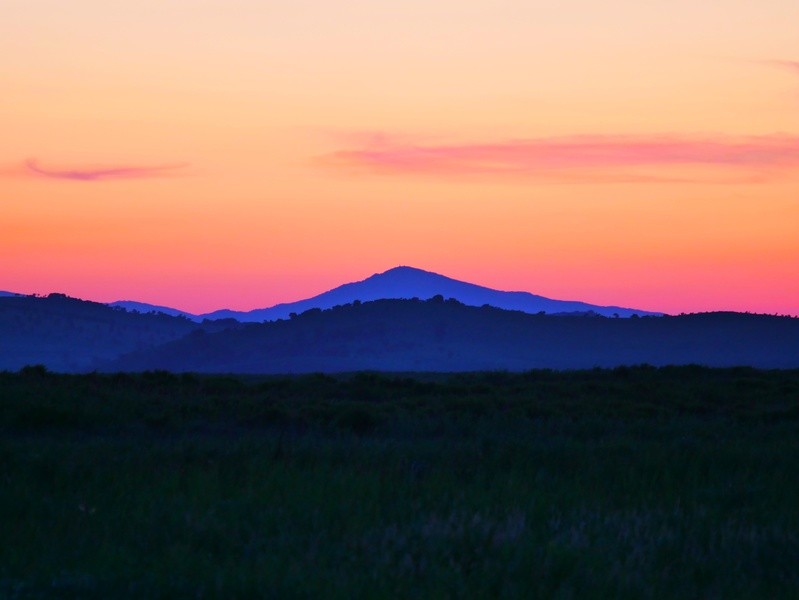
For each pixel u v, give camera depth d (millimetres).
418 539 31688
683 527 34938
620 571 29188
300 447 52438
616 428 72562
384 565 28578
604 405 93250
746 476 45312
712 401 104625
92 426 69500
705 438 65688
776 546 33031
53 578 27750
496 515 35250
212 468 44219
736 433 68625
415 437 68125
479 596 26781
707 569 30469
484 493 39219
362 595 26375
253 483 40281
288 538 31625
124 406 75875
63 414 69375
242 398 87875
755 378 125688
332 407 81062
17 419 67375
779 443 60688
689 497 41125
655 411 90250
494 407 87125
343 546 30797
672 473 47031
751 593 28531
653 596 27750
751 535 33750
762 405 99750
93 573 28453
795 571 30625
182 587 26984
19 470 43406
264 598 26266
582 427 71688
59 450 49781
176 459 48406
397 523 34375
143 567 28891
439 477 42531
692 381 120812
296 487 38656
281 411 75188
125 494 38000
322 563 29047
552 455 52125
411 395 103000
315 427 72312
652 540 32531
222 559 30156
